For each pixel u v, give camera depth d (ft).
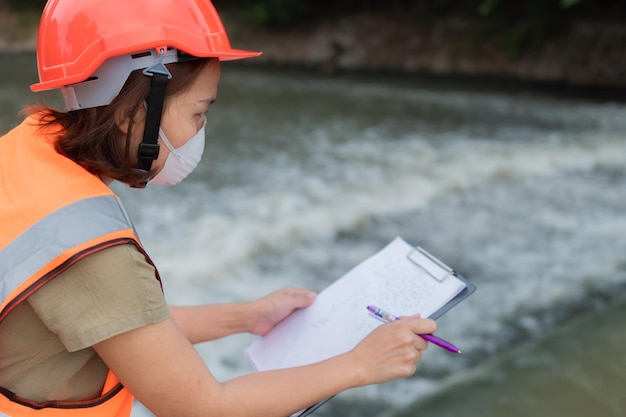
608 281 15.37
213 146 26.89
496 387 10.77
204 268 15.53
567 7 45.83
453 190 21.94
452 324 13.32
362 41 50.96
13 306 3.18
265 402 3.77
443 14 51.11
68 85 3.63
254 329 5.06
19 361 3.53
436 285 4.59
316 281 15.51
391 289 4.73
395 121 32.83
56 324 3.31
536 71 44.06
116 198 3.55
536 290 14.92
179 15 3.66
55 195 3.39
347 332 4.66
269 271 15.87
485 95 40.52
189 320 4.97
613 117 34.42
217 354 12.16
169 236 17.13
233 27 54.08
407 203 20.52
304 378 3.91
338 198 20.48
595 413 9.96
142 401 3.56
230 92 39.68
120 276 3.30
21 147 3.70
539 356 11.73
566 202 21.20
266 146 27.17
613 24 43.83
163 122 3.68
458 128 31.37
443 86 43.80
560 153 26.30
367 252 17.15
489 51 46.26
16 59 50.08
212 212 18.99
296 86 42.75
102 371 3.74
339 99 38.55
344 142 28.19
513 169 24.30
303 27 53.11
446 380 11.16
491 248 17.46
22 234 3.30
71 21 3.63
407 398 10.66
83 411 3.67
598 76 42.24
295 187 21.52
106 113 3.58
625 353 11.68
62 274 3.27
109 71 3.57
